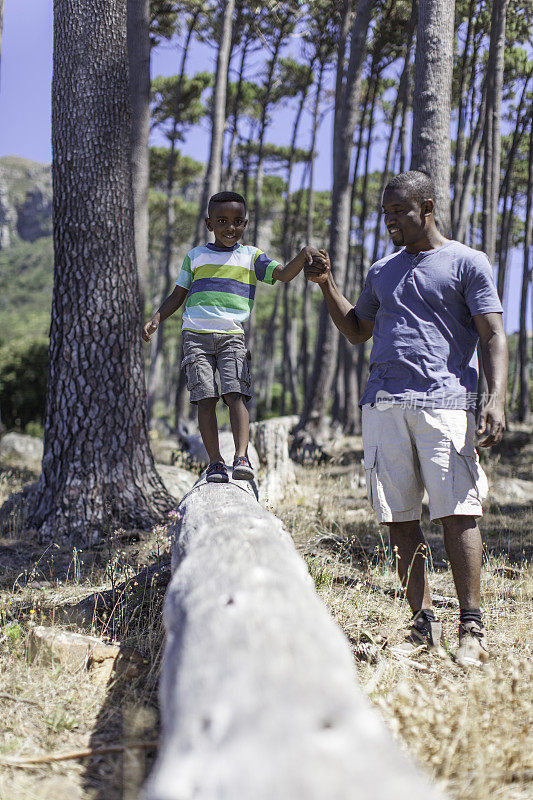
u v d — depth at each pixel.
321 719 1.32
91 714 2.67
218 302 3.58
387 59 20.16
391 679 2.85
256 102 26.58
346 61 19.88
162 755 1.46
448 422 3.19
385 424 3.32
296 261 3.53
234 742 1.29
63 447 5.80
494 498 9.15
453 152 23.02
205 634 1.63
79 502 5.68
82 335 5.88
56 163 6.01
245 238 35.78
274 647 1.50
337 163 14.91
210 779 1.24
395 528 3.44
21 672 2.99
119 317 5.96
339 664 1.51
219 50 13.78
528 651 3.27
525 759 2.21
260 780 1.19
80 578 4.61
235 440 3.48
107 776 2.23
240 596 1.72
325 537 5.70
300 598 1.75
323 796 1.15
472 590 3.19
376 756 1.26
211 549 2.15
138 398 6.06
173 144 25.95
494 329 3.15
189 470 8.82
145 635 3.45
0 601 3.94
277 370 66.56
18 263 159.38
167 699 1.66
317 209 36.25
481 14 16.42
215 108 13.84
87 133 5.92
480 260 3.25
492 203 13.83
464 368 3.30
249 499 2.99
